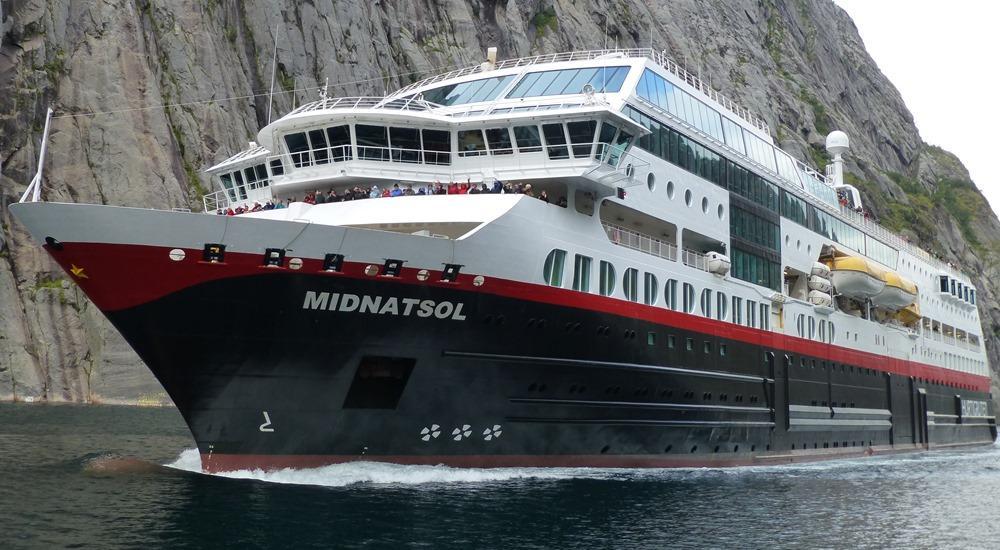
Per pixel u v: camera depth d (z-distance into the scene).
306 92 80.25
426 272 24.73
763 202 39.78
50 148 66.94
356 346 24.53
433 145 29.53
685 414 32.78
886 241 52.91
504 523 21.03
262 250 22.89
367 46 85.44
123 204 67.06
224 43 77.81
